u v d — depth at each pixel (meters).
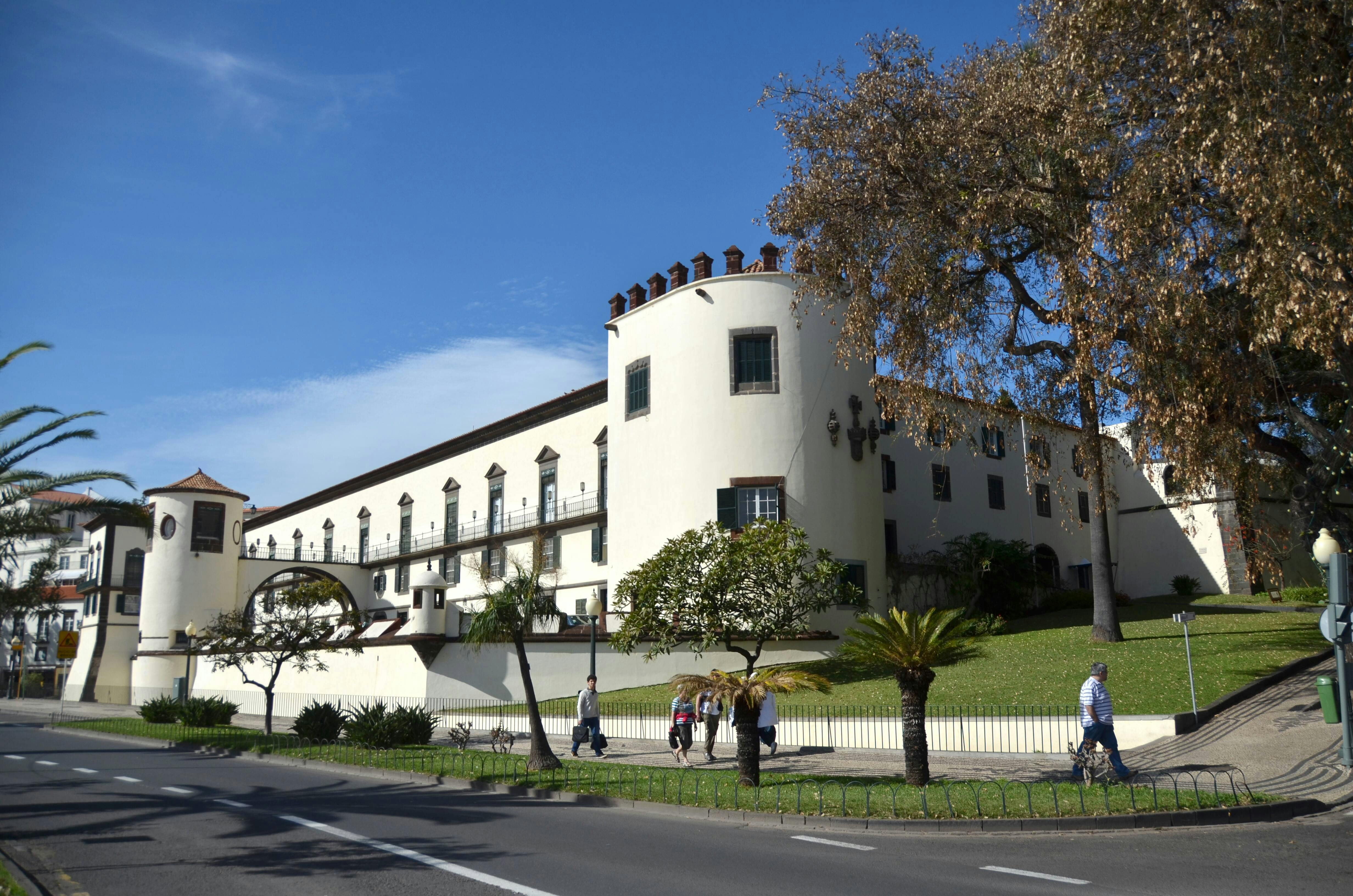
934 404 21.41
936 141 19.92
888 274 20.64
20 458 17.84
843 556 32.00
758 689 14.04
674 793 13.62
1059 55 17.88
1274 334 14.33
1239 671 21.27
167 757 21.69
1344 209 14.41
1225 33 14.44
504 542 46.81
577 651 31.73
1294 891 7.82
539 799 14.32
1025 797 12.30
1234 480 19.59
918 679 14.30
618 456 35.06
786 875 8.64
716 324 32.81
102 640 57.78
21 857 9.52
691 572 21.47
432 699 31.17
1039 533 46.16
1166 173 15.23
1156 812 11.09
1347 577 14.30
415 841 10.37
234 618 29.97
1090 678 14.12
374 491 59.78
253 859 9.40
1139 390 16.97
